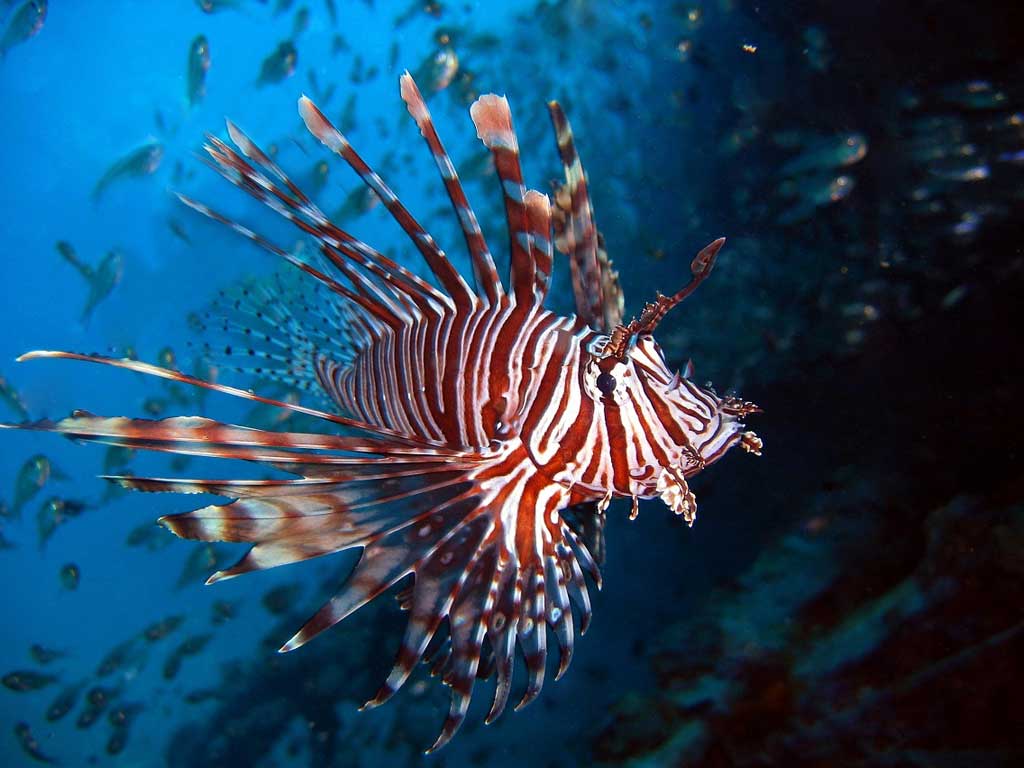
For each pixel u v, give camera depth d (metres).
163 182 1.33
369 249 0.33
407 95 0.30
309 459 0.31
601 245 0.38
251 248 1.34
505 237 1.17
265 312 0.46
